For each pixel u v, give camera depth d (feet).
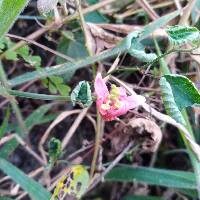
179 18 0.59
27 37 0.57
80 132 0.64
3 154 0.57
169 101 0.46
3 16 0.43
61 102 0.61
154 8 0.64
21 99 0.64
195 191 0.61
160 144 0.66
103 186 0.66
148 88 0.57
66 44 0.60
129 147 0.57
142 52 0.49
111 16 0.62
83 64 0.50
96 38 0.56
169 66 0.59
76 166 0.52
